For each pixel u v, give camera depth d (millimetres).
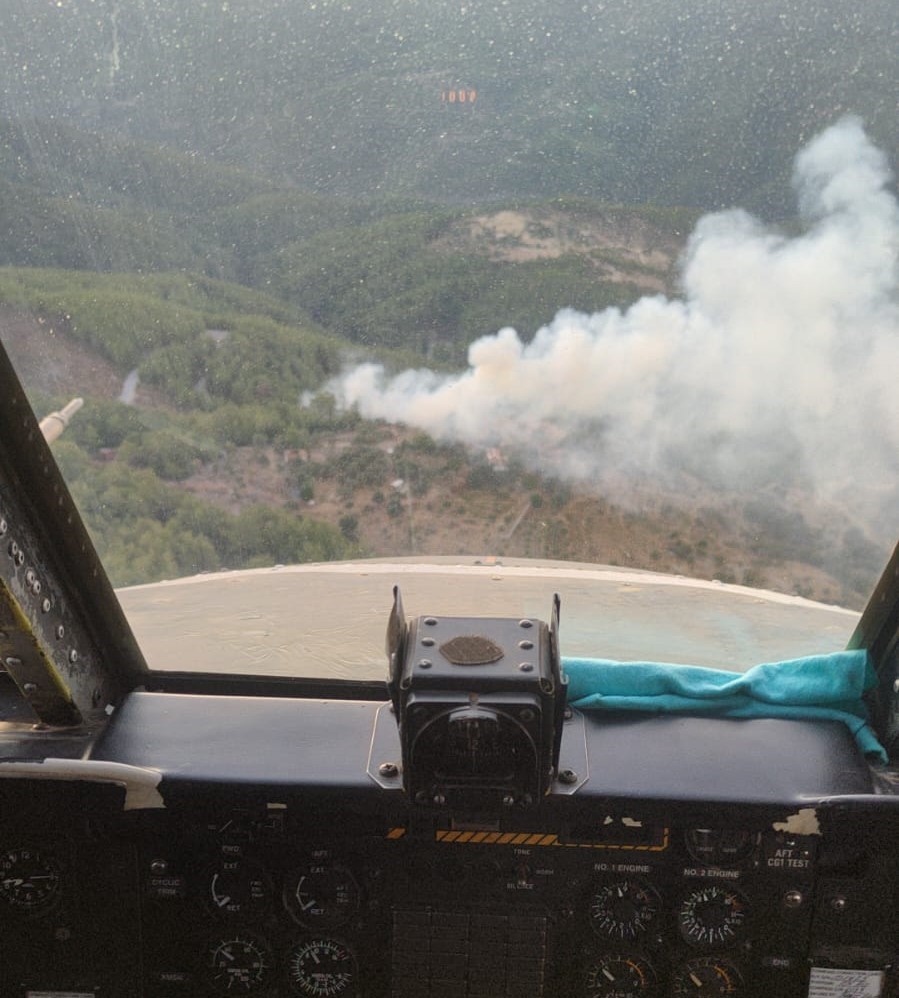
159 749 766
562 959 762
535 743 667
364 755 759
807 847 727
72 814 737
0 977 777
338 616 802
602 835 731
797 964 752
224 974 777
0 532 705
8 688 834
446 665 676
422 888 749
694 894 740
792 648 810
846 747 771
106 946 771
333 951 767
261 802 733
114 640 822
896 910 736
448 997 771
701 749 762
